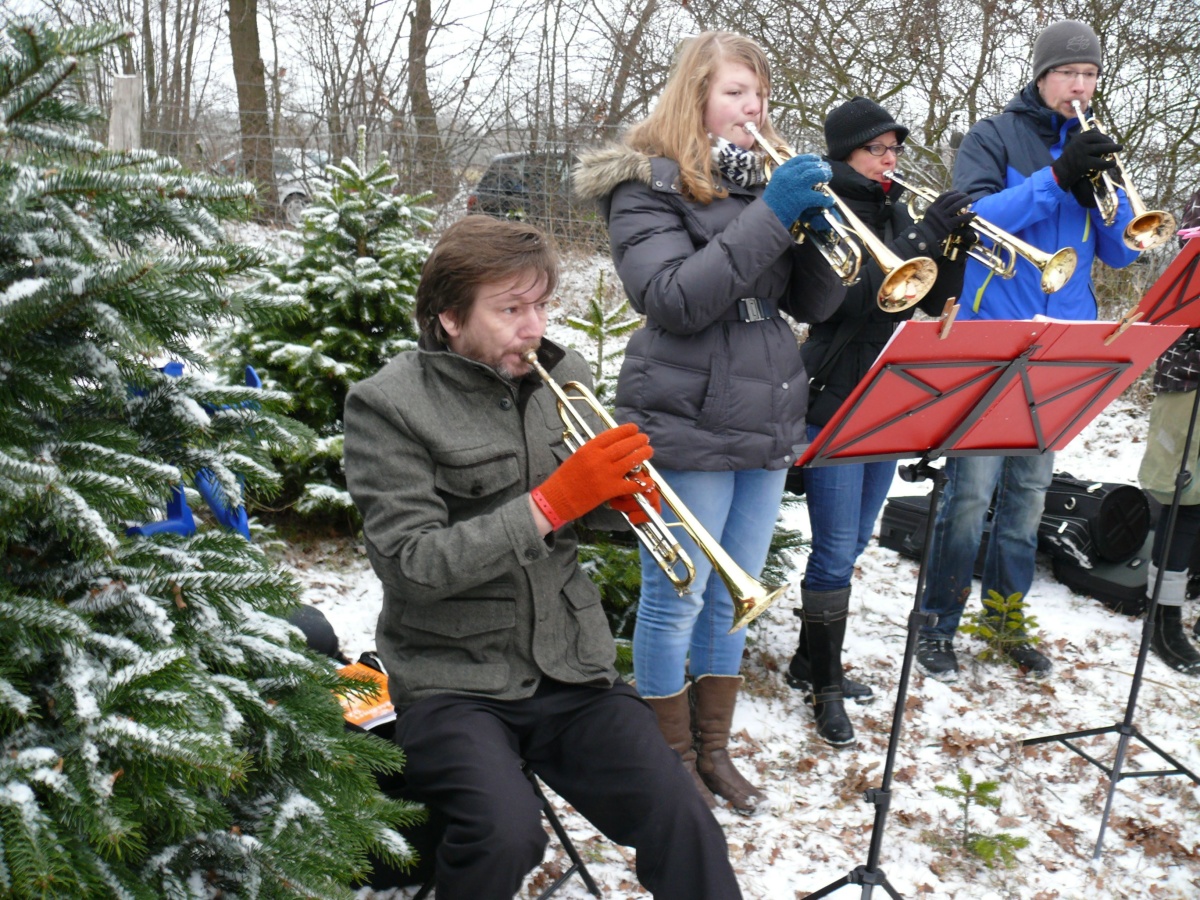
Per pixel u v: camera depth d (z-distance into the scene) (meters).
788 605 4.20
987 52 9.01
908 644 2.27
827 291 2.79
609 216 2.75
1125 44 8.27
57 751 1.54
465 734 1.95
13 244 1.64
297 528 4.28
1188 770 2.99
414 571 1.94
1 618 1.58
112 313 1.60
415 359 2.11
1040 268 2.92
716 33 2.69
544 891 2.46
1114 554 4.43
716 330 2.64
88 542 1.59
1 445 1.60
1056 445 2.56
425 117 10.70
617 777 1.99
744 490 2.79
